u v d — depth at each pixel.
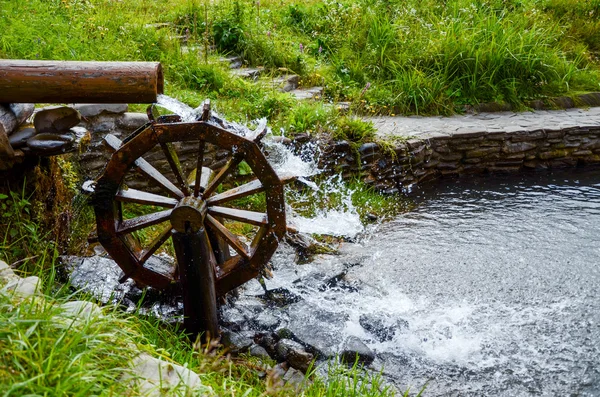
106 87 4.20
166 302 4.66
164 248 5.43
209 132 4.09
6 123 4.41
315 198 6.82
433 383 4.15
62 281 4.63
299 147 6.98
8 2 7.71
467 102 9.08
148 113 4.25
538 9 11.16
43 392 2.26
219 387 3.18
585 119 8.74
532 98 9.33
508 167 8.24
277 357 4.31
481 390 4.09
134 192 4.36
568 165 8.47
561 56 10.20
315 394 3.78
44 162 4.95
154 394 2.60
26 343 2.40
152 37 8.33
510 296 5.16
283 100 7.68
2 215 4.57
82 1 9.09
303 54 9.38
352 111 8.41
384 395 3.85
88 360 2.55
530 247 6.00
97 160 5.88
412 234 6.29
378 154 7.40
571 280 5.40
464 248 5.98
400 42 9.64
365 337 4.58
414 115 8.81
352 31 10.17
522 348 4.51
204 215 4.12
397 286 5.30
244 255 4.41
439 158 7.94
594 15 11.66
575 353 4.45
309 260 5.69
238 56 9.12
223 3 10.45
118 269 4.85
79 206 5.50
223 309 4.71
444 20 10.14
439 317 4.86
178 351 3.77
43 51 6.89
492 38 9.52
